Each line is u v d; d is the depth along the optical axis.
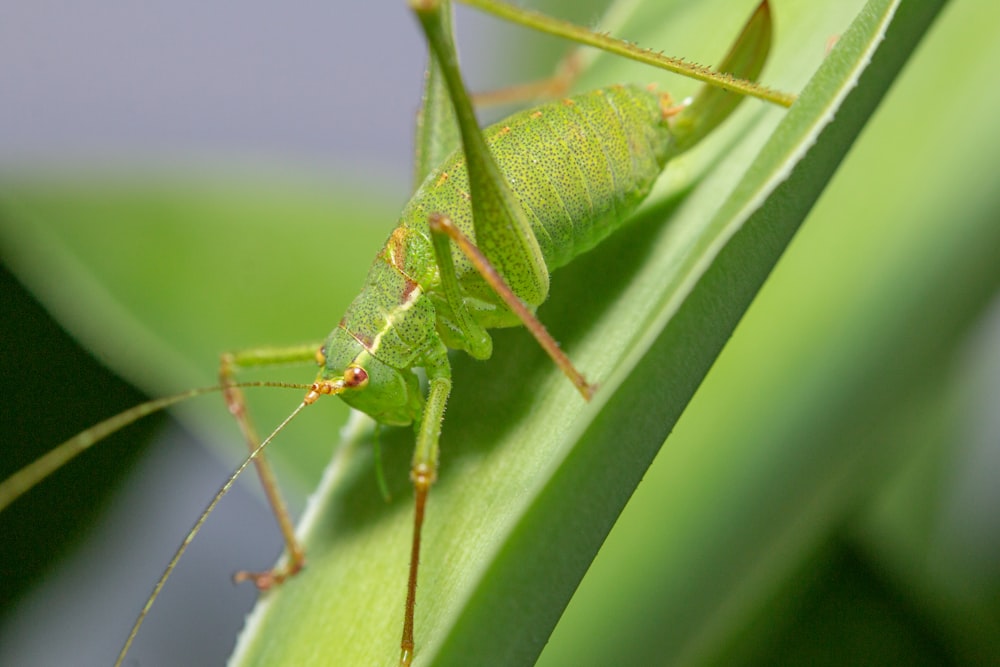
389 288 0.12
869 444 0.12
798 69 0.12
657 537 0.12
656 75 0.13
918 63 0.12
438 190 0.13
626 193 0.12
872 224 0.12
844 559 0.13
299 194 0.14
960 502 0.13
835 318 0.12
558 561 0.11
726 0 0.13
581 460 0.11
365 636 0.12
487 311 0.12
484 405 0.12
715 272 0.11
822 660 0.12
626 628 0.12
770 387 0.12
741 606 0.12
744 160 0.12
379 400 0.12
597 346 0.12
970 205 0.12
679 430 0.12
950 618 0.12
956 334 0.12
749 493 0.12
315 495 0.12
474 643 0.11
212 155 0.14
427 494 0.12
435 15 0.12
